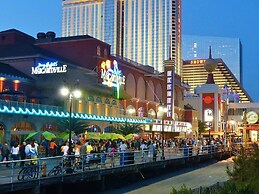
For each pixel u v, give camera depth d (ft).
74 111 169.48
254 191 39.81
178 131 264.93
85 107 180.45
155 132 244.83
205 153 174.81
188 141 198.29
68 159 89.61
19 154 98.07
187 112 325.01
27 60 181.78
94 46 217.15
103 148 120.78
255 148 62.69
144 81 263.29
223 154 195.42
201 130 335.88
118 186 110.32
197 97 369.91
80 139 138.21
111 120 186.39
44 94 169.68
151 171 129.80
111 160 107.45
